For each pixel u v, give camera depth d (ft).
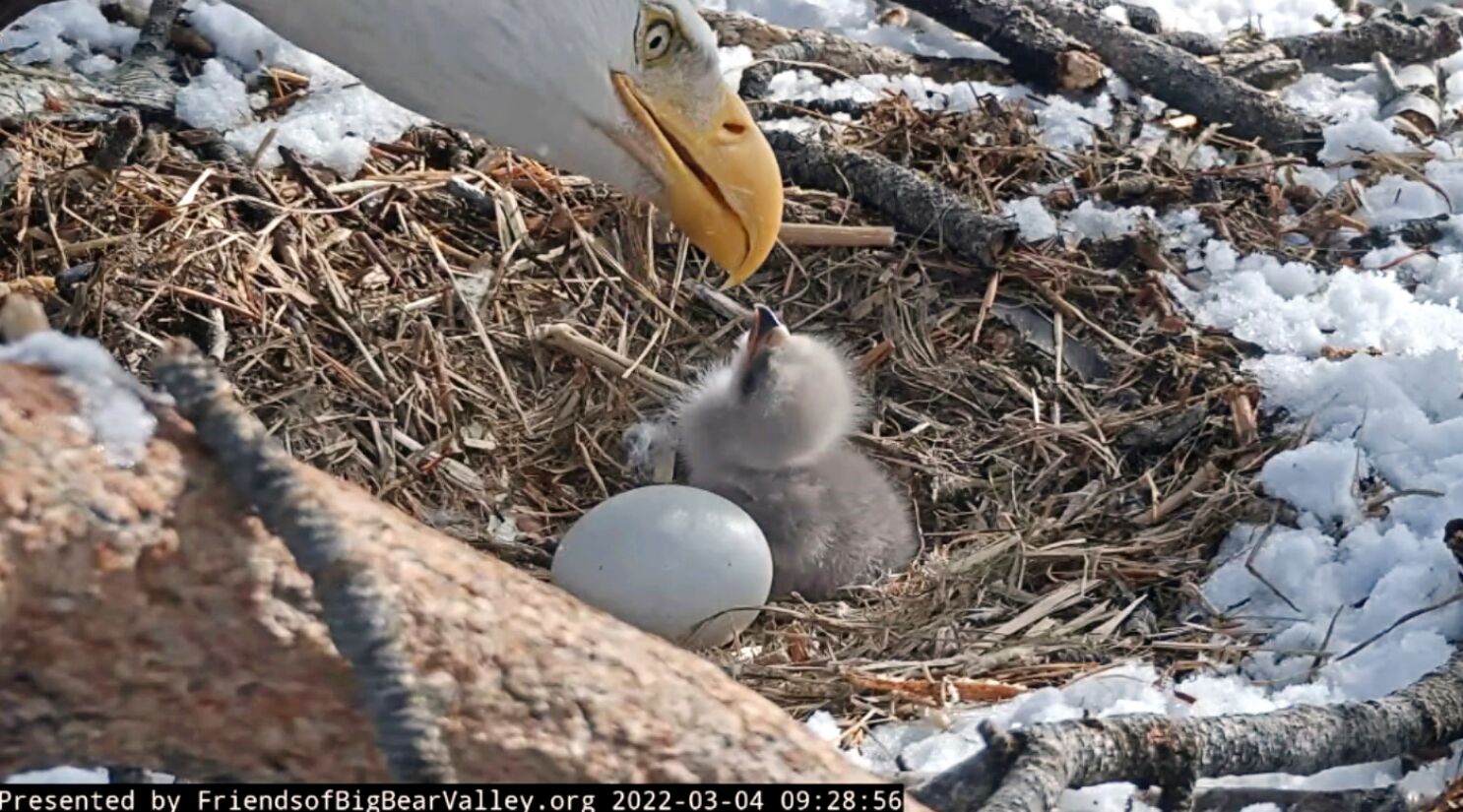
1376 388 18.13
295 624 6.97
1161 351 18.88
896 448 17.94
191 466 6.79
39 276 17.75
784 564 16.55
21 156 18.93
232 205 19.04
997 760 10.93
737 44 23.44
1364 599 15.74
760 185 15.92
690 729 7.75
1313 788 13.02
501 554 16.17
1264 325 19.47
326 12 14.96
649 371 18.45
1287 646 15.14
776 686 14.12
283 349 17.61
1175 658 14.92
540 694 7.53
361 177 20.31
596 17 15.12
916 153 21.54
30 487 6.46
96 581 6.59
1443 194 22.06
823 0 25.54
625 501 15.53
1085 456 17.66
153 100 20.65
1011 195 21.22
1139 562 16.24
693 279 19.84
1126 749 11.32
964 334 19.33
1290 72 24.47
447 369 17.74
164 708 7.04
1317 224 21.27
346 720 7.22
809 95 23.03
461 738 7.36
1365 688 14.42
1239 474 17.21
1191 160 22.27
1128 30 23.72
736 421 16.87
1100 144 22.27
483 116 15.51
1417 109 24.03
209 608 6.86
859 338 19.39
